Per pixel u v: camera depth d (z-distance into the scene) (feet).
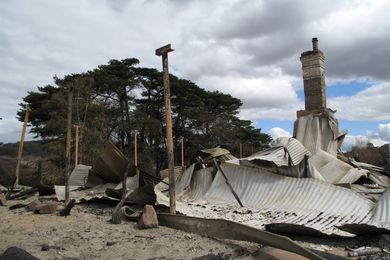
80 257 20.38
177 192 47.65
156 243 23.22
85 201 43.06
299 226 24.75
